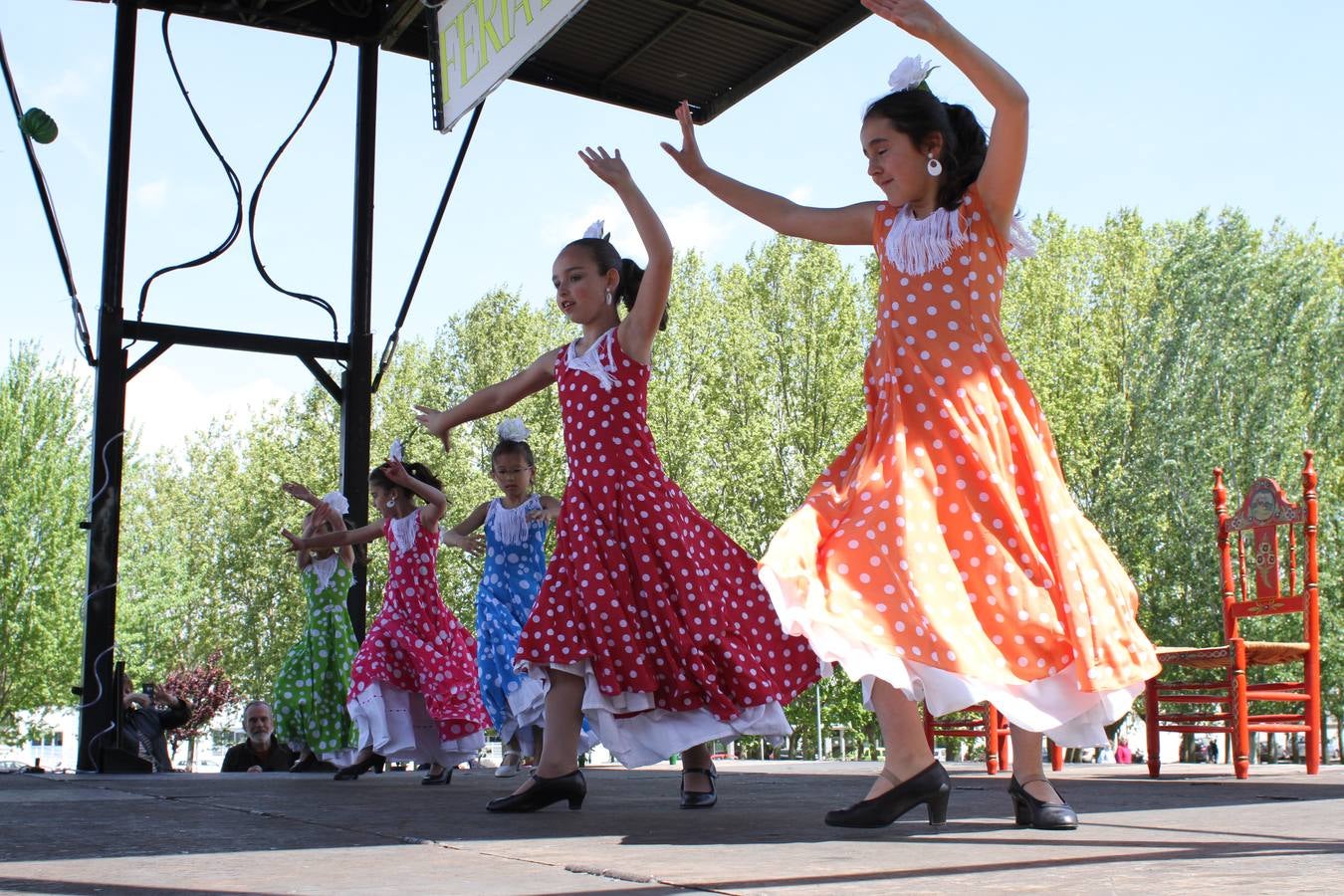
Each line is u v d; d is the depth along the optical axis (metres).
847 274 26.28
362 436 6.91
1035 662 2.22
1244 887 1.42
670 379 24.92
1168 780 5.12
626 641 3.19
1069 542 2.28
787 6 6.32
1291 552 5.67
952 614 2.20
